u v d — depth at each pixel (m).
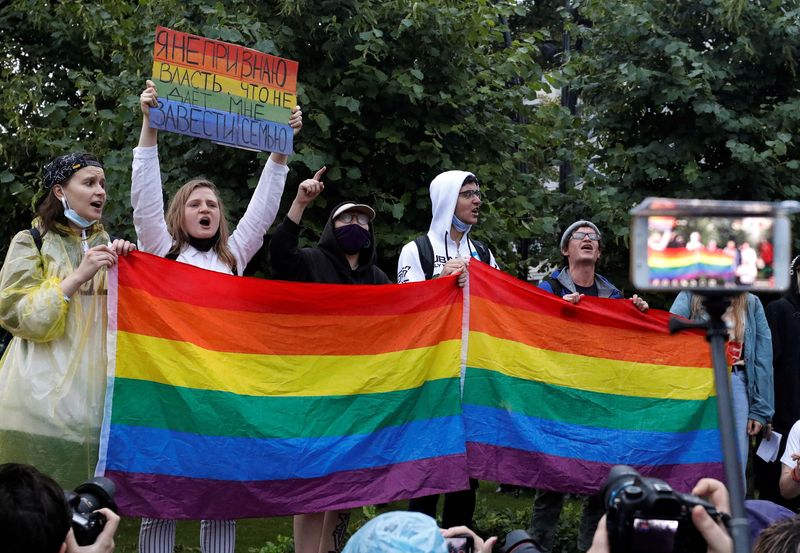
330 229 5.61
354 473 5.05
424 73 8.88
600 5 10.02
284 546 6.54
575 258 6.32
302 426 4.98
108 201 8.26
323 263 5.55
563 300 5.68
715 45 9.98
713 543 2.00
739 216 1.78
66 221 4.75
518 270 10.95
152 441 4.64
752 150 9.14
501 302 5.57
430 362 5.35
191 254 5.14
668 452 5.70
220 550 4.86
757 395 6.30
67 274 4.66
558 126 10.31
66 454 4.52
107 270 4.64
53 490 2.46
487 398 5.47
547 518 6.04
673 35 10.01
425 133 8.66
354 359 5.18
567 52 11.52
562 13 10.71
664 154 9.77
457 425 5.34
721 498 2.42
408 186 8.83
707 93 9.38
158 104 5.06
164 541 4.77
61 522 2.44
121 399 4.60
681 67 9.43
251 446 4.84
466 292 5.48
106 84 9.16
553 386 5.60
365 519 7.17
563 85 9.74
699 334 5.86
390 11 8.70
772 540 2.52
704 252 1.79
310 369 5.07
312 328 5.11
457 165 9.02
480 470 5.38
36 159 10.88
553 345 5.64
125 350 4.63
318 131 8.46
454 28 8.82
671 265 1.79
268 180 5.51
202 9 8.14
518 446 5.47
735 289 1.79
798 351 6.78
